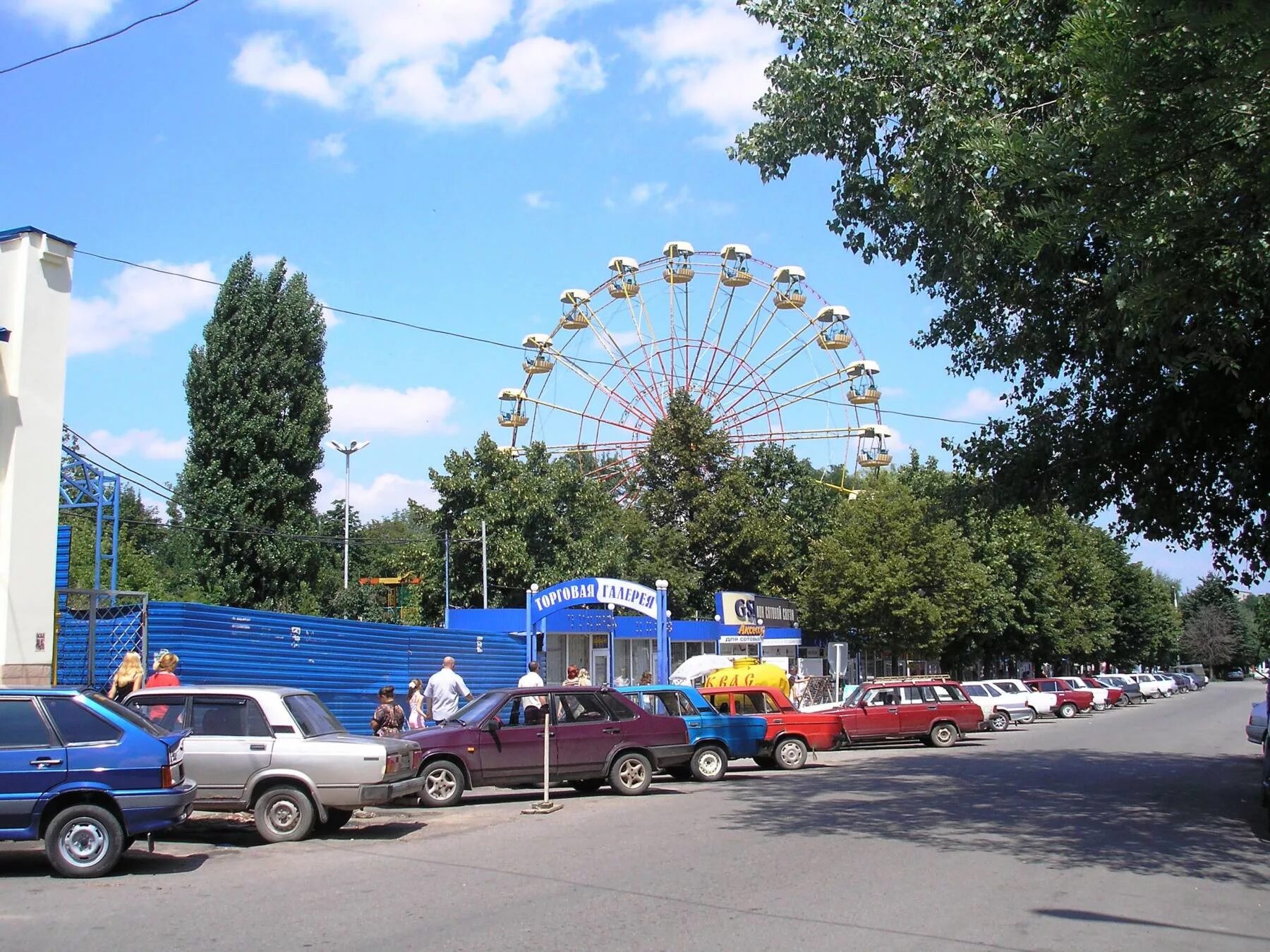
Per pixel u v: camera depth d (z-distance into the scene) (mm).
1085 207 10102
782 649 39531
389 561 49812
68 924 7613
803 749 21172
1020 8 12406
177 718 11844
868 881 9102
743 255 47781
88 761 9508
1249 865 10102
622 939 7125
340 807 11656
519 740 15555
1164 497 14625
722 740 18891
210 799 11578
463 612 30719
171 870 9836
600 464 47500
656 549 43094
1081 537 59781
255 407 30328
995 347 14289
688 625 35688
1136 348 12055
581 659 32031
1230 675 131500
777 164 13609
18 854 10672
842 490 50531
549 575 36719
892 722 26906
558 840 11641
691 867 9812
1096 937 7262
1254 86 8828
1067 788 16469
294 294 31359
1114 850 10844
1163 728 34406
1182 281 10172
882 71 12734
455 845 11367
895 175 12789
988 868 9750
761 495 47969
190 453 30125
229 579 28953
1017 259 12523
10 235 14234
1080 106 11406
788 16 13164
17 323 14008
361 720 22188
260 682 19391
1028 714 36500
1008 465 15000
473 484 37594
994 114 12180
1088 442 14367
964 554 42594
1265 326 11773
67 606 18812
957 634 44156
